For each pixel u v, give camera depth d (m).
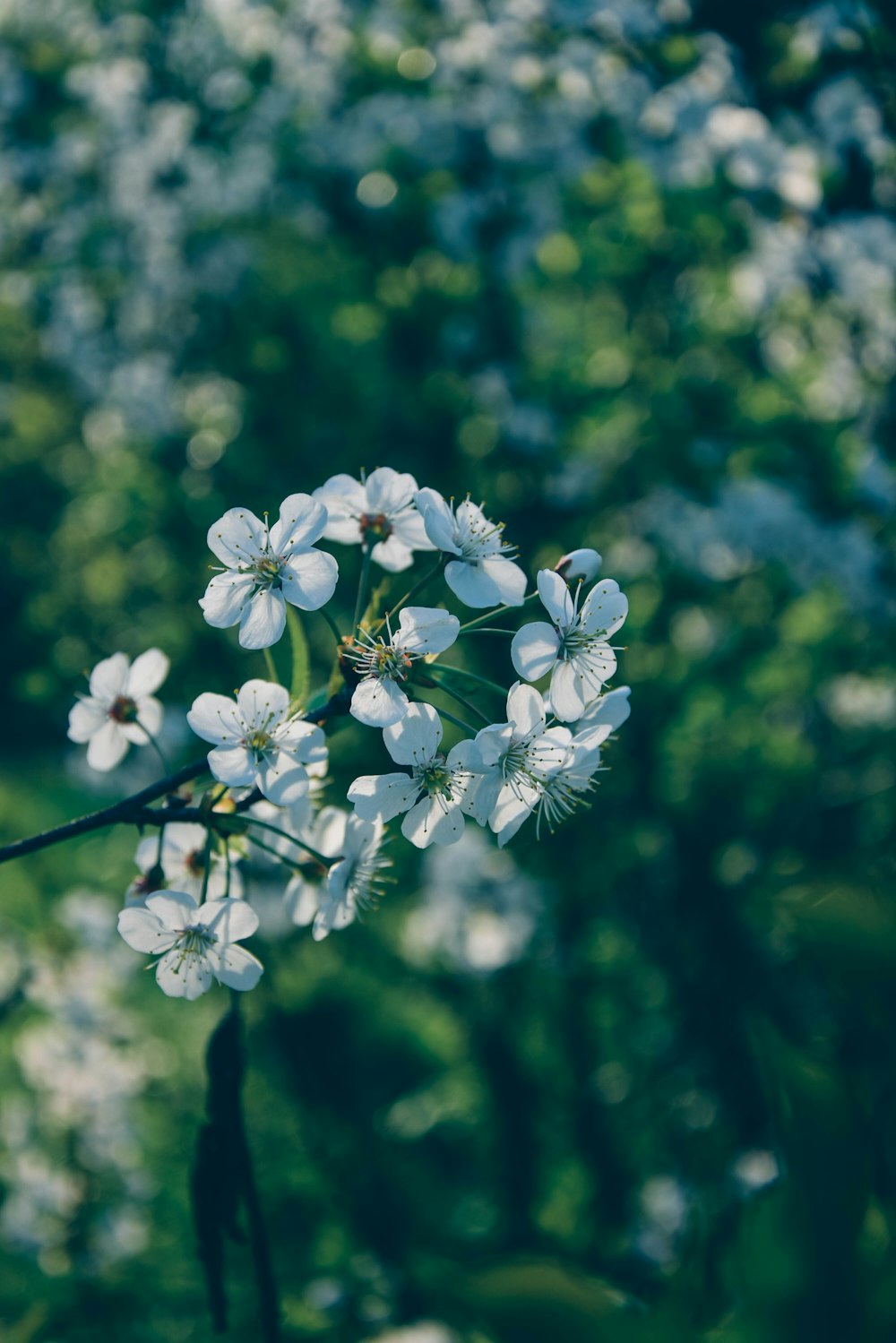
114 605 5.02
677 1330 1.01
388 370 4.40
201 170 4.45
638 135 4.00
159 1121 4.74
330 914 1.68
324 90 4.29
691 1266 1.07
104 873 5.25
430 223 4.23
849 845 4.14
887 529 3.92
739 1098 4.14
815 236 3.96
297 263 4.40
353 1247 3.87
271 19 4.42
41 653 5.11
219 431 4.76
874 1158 1.02
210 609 1.58
